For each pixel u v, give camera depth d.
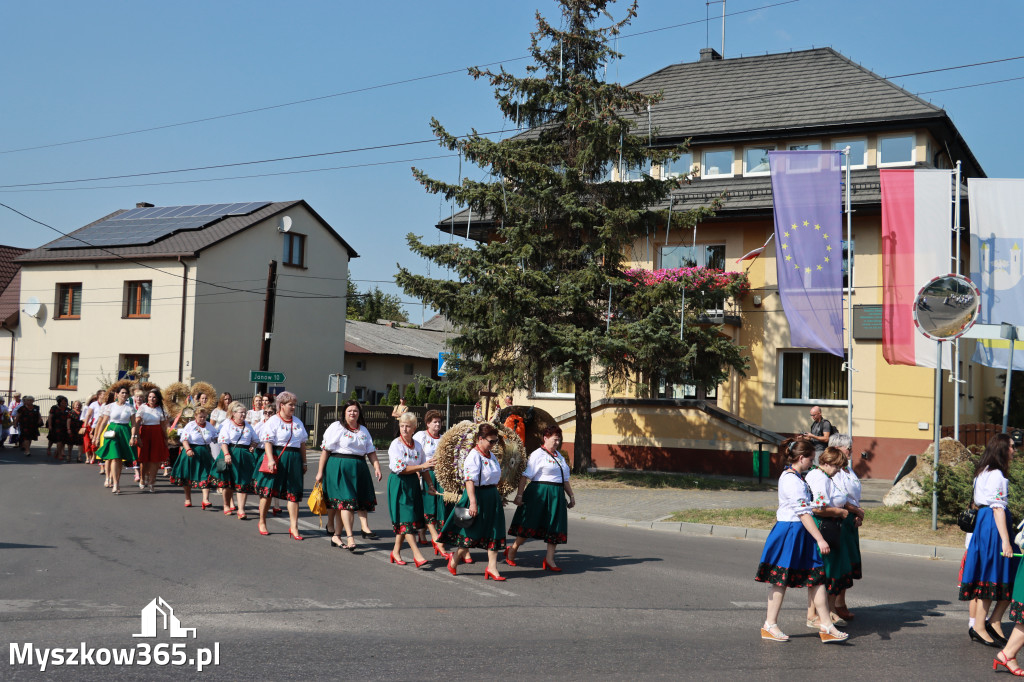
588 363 19.59
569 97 19.91
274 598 8.21
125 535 11.40
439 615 7.79
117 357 35.75
